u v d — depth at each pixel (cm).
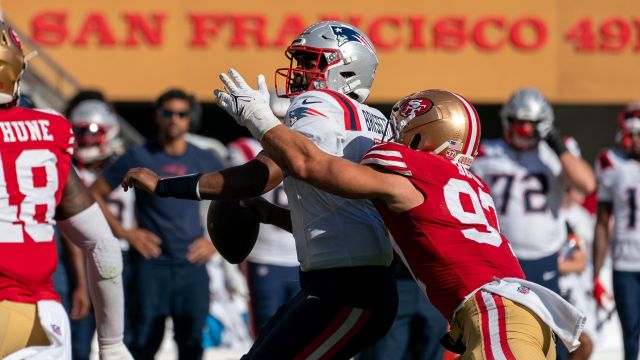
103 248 1488
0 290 1335
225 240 1650
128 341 2644
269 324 1562
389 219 1448
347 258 1494
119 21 5441
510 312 1377
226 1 5472
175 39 5466
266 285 2680
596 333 2964
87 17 5431
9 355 1345
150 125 6325
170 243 2614
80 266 2461
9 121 1374
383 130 1570
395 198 1406
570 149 2833
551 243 2727
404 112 1520
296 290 2694
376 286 1508
